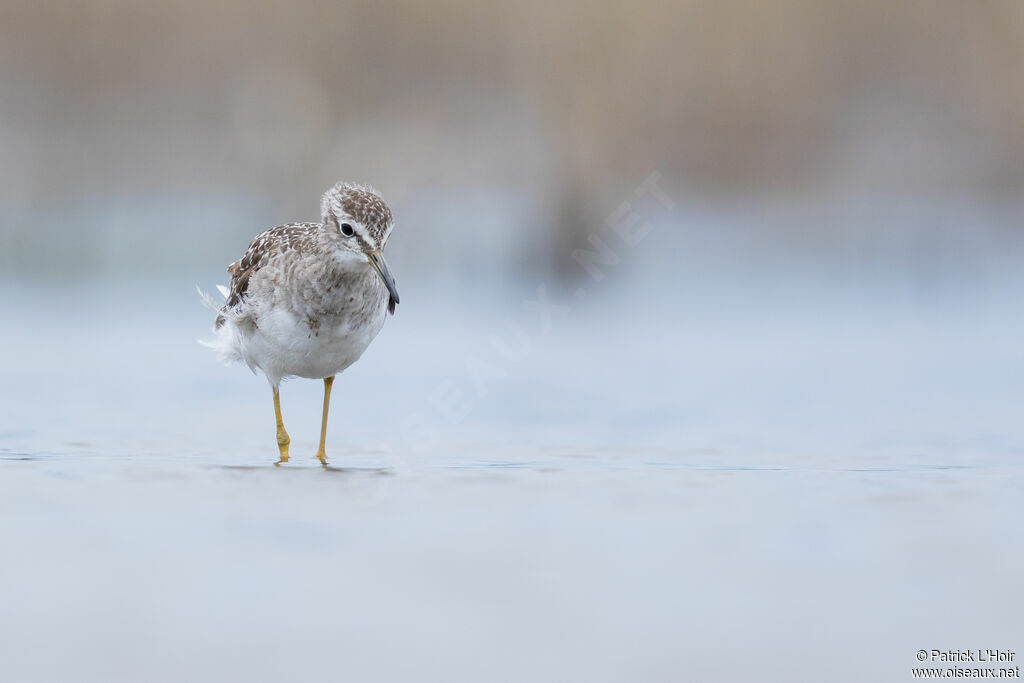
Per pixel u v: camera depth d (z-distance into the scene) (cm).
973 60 3088
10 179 3195
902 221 2994
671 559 704
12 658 566
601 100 2767
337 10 3114
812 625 606
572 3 2791
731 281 2500
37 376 1545
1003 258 2669
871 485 909
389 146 3041
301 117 3120
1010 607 623
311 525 778
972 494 872
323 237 1055
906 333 1928
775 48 2958
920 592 645
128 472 955
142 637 589
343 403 1395
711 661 567
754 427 1227
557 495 872
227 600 634
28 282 2536
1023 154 3081
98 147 3275
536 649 578
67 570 679
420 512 814
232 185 3186
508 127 2880
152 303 2262
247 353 1098
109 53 3259
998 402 1373
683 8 2847
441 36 3009
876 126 3077
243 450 1104
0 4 3225
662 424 1248
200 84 3256
